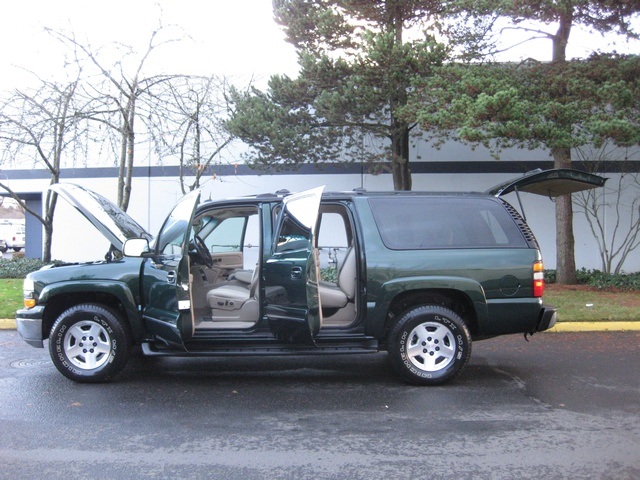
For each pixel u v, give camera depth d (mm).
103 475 3883
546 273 13867
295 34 12383
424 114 10258
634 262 14812
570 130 10047
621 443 4418
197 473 3914
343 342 5949
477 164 14977
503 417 5016
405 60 10781
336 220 13023
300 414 5113
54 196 13305
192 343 5906
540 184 6461
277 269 5660
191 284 6117
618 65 10664
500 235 6055
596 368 6707
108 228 6102
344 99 11203
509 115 9602
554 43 11922
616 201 14695
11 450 4301
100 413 5133
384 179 15172
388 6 12008
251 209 6254
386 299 5809
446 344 5957
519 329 5957
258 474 3900
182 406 5340
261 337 5879
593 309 9719
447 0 11656
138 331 5941
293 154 12047
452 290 5938
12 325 9234
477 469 3963
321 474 3895
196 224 6465
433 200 6160
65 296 6133
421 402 5441
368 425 4824
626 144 9820
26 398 5555
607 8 10602
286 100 12422
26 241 18094
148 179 15711
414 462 4078
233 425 4832
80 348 6020
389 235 5961
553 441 4457
